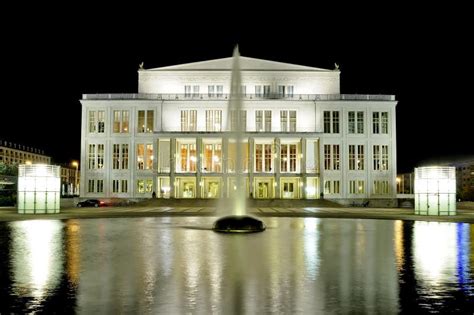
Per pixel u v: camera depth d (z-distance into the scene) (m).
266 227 32.38
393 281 13.70
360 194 86.56
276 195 82.81
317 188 84.88
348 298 11.68
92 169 86.56
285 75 89.75
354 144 87.31
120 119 87.19
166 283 13.35
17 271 15.22
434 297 11.80
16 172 91.75
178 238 24.81
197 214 47.66
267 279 13.92
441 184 46.34
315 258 17.89
